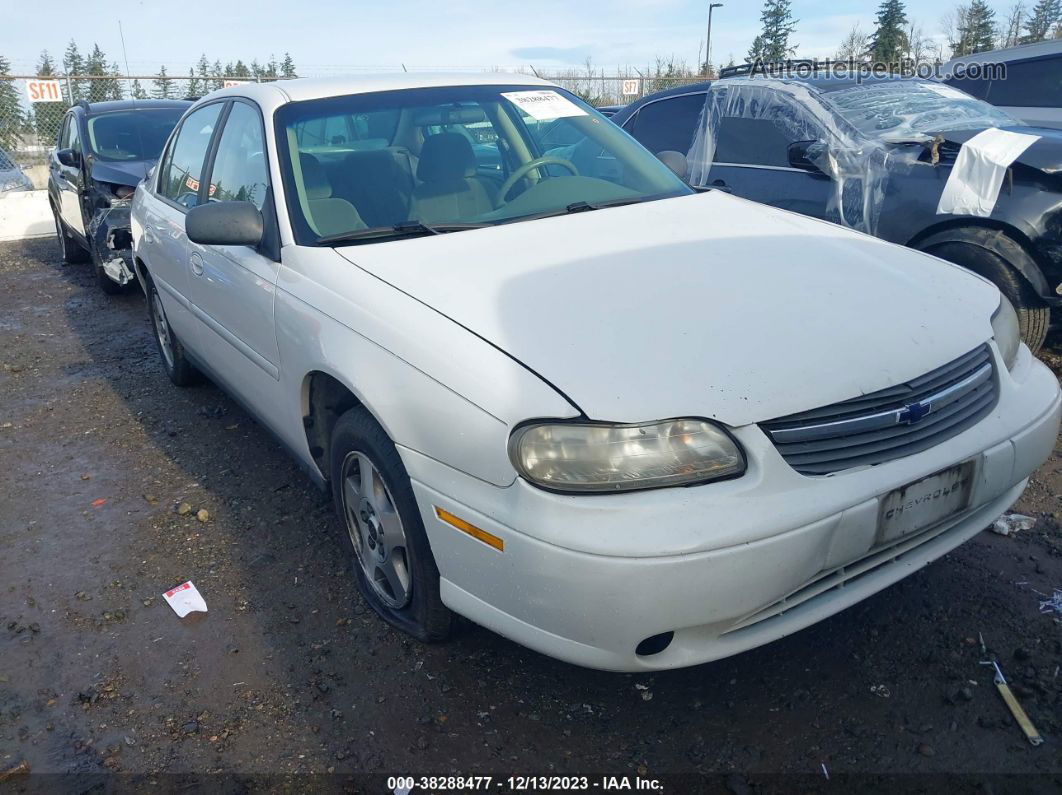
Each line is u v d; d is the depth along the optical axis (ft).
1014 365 8.58
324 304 8.77
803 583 6.73
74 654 9.02
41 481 13.24
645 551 6.23
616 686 8.17
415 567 8.07
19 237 38.27
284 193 10.11
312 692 8.26
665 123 20.80
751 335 7.20
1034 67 24.03
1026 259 14.15
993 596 9.13
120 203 23.63
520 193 10.78
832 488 6.68
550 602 6.59
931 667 8.18
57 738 7.84
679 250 8.84
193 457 13.80
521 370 6.87
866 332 7.45
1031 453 7.99
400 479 7.89
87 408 16.33
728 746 7.41
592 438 6.47
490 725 7.75
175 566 10.63
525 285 8.02
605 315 7.43
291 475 12.94
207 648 9.01
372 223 9.94
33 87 42.73
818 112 16.90
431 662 8.57
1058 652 8.27
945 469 7.23
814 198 16.81
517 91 12.24
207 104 13.91
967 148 14.48
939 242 14.97
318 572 10.32
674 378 6.72
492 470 6.79
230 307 11.18
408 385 7.52
